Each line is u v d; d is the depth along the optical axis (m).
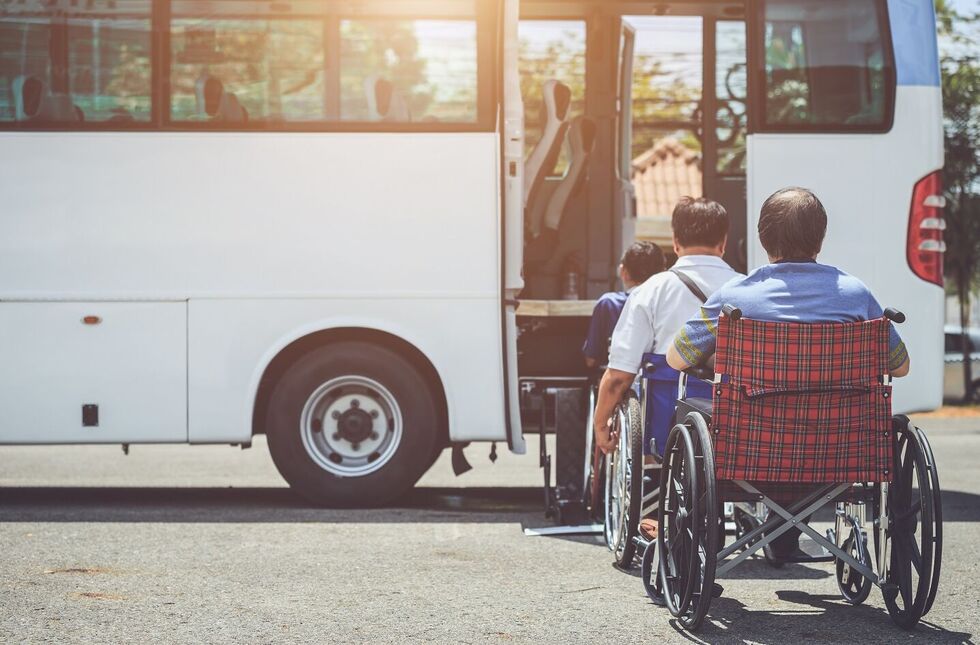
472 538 7.21
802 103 8.38
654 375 6.03
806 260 5.11
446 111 8.18
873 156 8.37
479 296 8.14
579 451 7.63
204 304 8.14
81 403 8.16
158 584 5.89
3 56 8.21
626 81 10.16
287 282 8.15
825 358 4.86
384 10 8.21
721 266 6.11
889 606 5.08
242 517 7.96
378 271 8.15
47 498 9.06
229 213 8.16
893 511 5.10
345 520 7.84
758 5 8.39
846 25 8.41
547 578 6.07
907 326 8.35
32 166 8.18
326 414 8.26
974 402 21.50
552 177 9.74
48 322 8.16
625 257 7.25
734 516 6.12
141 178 8.18
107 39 8.20
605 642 4.84
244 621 5.16
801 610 5.43
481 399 8.14
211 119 8.18
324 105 8.19
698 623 4.91
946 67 21.00
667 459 5.33
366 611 5.35
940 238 8.38
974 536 7.38
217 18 8.21
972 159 21.16
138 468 11.59
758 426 4.89
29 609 5.37
